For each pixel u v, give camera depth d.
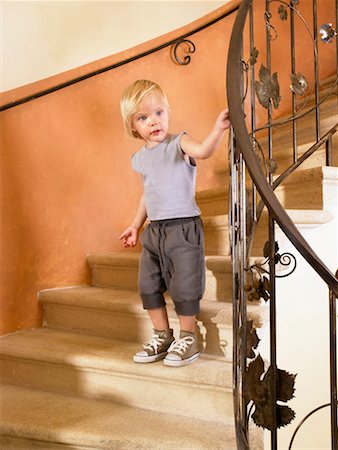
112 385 2.01
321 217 2.07
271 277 1.34
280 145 3.28
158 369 1.88
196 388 1.83
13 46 2.55
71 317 2.57
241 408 1.53
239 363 1.57
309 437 2.12
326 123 2.90
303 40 3.88
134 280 2.69
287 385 1.32
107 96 2.98
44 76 2.67
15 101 2.53
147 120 2.07
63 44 2.75
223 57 3.48
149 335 2.27
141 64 3.13
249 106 3.60
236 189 1.70
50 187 2.74
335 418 1.29
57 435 1.71
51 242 2.75
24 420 1.81
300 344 2.05
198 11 3.33
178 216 2.00
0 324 2.50
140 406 1.94
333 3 3.96
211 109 3.41
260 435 1.73
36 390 2.17
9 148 2.55
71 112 2.82
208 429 1.74
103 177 2.97
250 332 1.46
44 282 2.71
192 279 1.96
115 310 2.33
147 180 2.10
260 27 3.69
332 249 2.17
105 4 2.93
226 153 3.46
